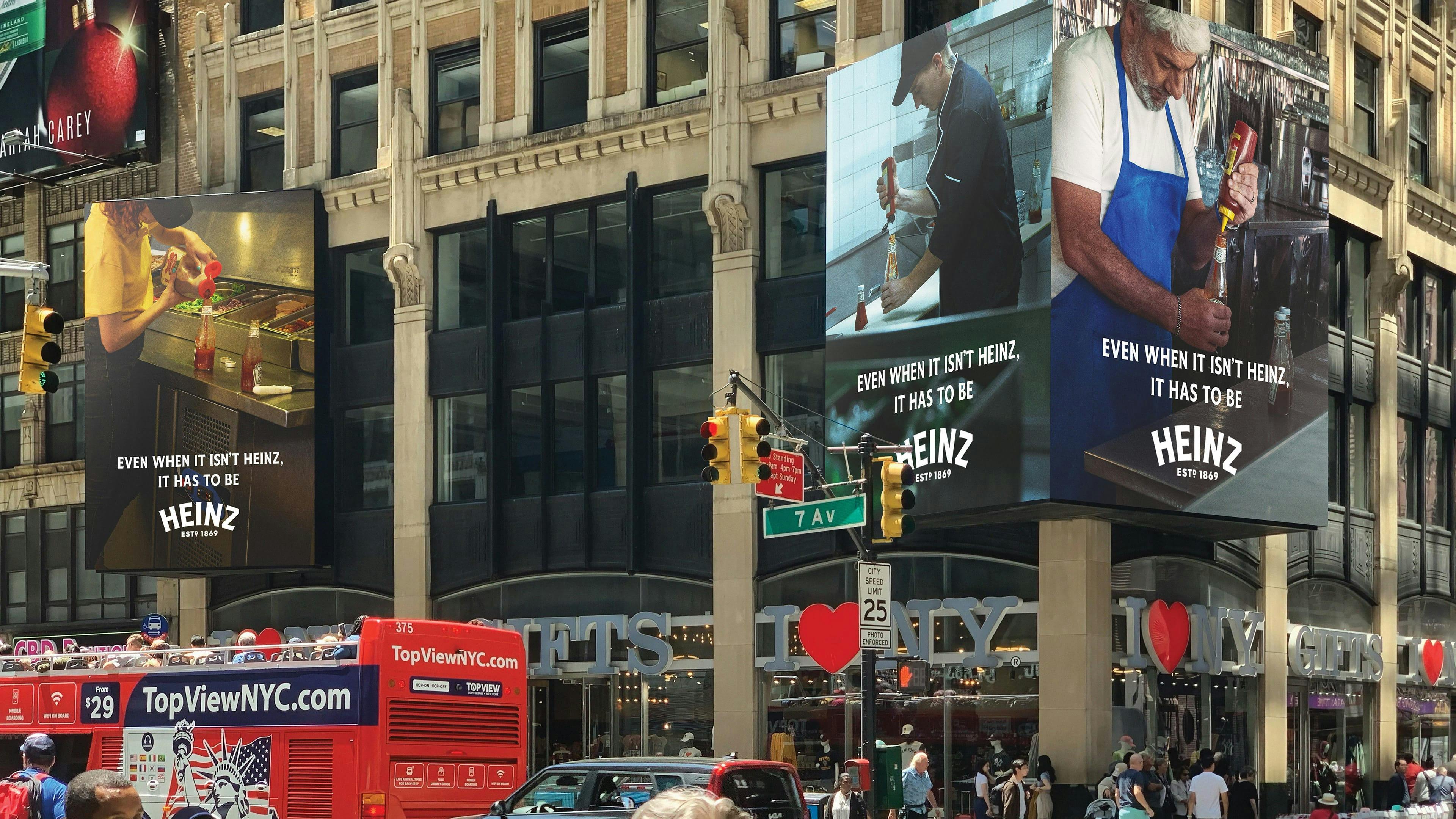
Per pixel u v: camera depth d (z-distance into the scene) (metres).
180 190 43.28
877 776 22.64
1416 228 39.84
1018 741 31.00
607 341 36.41
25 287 46.38
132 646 25.36
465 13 39.22
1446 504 41.25
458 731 21.58
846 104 32.72
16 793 10.73
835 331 32.38
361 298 40.56
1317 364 32.59
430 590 38.31
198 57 43.16
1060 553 30.53
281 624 40.97
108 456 40.41
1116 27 29.97
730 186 34.53
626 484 35.66
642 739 35.31
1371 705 37.84
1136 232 29.81
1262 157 32.03
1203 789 26.94
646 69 36.47
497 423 37.41
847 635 31.38
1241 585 34.44
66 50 44.94
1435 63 41.72
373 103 40.78
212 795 21.80
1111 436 29.11
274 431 39.41
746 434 21.78
